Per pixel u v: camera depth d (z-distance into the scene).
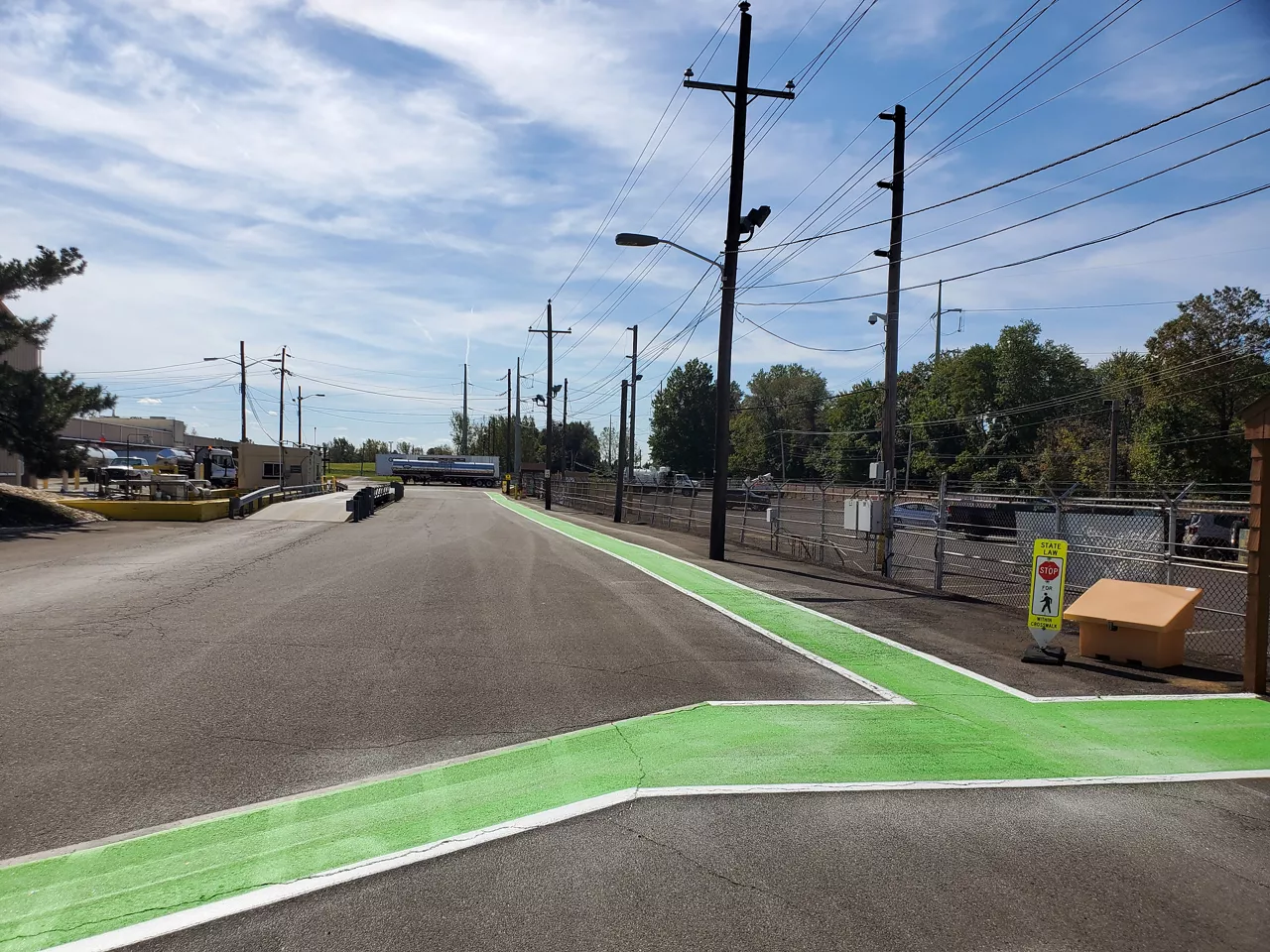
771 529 24.03
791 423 99.19
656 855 4.34
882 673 8.46
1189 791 5.35
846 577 16.89
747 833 4.62
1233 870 4.26
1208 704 7.43
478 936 3.56
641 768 5.64
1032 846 4.51
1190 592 9.01
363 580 14.30
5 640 9.16
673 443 101.19
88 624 10.03
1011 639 10.43
